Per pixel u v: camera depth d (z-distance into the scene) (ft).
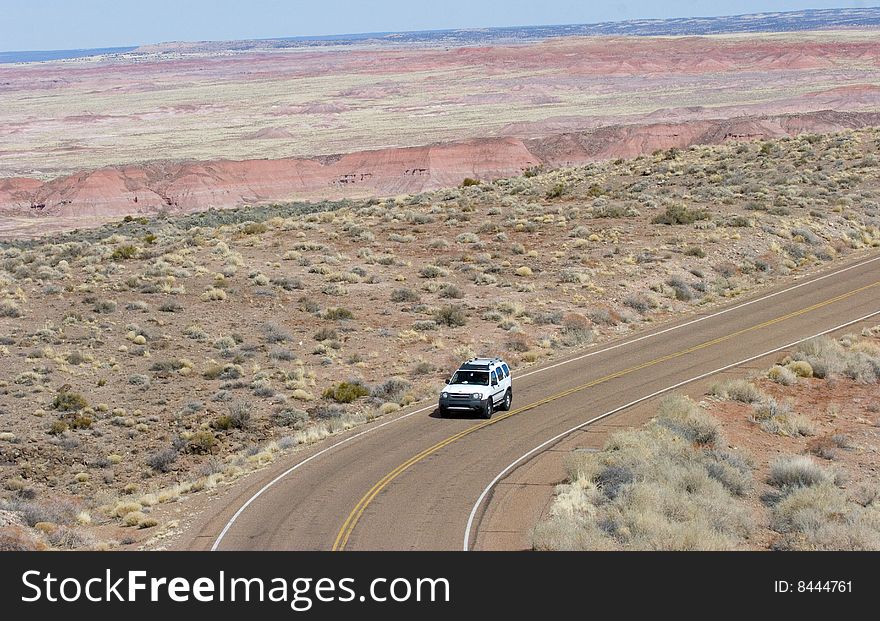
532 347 212.43
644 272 265.95
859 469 131.34
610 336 221.66
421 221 343.26
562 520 107.76
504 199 376.68
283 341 219.20
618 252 285.43
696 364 188.14
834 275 265.75
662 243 294.25
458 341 217.77
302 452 150.41
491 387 162.50
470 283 263.90
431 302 247.50
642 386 174.50
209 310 240.12
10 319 229.86
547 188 411.34
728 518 109.91
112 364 202.90
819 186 373.81
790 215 325.62
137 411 179.11
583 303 241.35
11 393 184.44
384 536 109.29
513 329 222.28
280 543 109.29
